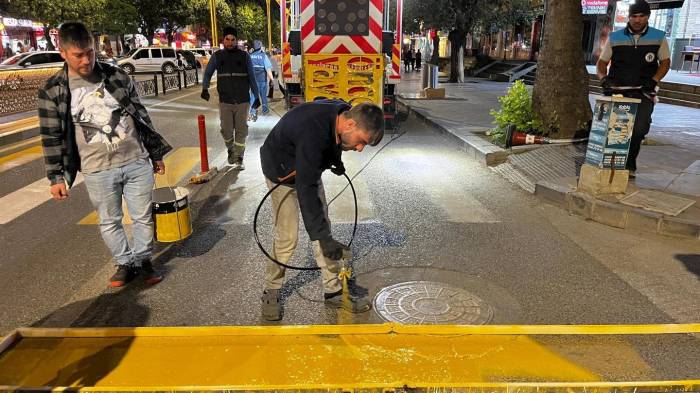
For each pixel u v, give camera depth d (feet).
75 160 11.81
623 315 11.70
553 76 26.16
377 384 9.11
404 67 125.80
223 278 13.46
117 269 13.19
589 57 88.53
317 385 9.05
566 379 9.45
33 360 9.84
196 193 20.76
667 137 29.50
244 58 23.35
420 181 22.68
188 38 183.93
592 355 10.16
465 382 9.24
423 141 32.22
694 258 14.65
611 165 17.72
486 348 10.32
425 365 9.78
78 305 12.06
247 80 23.65
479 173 24.12
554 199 19.25
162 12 119.34
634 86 19.22
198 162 26.37
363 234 16.43
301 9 29.89
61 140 11.57
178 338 10.59
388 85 35.68
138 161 12.35
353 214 18.29
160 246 15.47
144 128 12.46
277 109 47.26
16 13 80.74
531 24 99.71
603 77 20.22
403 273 13.75
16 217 18.17
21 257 14.76
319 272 13.87
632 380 9.45
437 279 13.41
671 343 10.58
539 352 10.21
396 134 34.78
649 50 18.79
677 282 13.28
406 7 85.92
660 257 14.74
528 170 23.00
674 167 22.29
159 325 11.21
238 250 15.24
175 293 12.66
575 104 26.17
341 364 9.79
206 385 9.13
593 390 9.10
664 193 18.13
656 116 38.91
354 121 9.27
